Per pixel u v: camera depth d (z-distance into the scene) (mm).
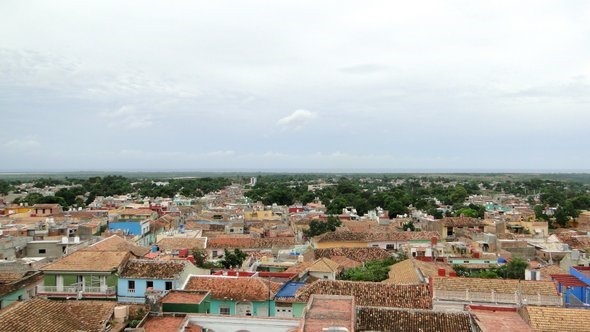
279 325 33844
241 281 45750
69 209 161625
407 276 56312
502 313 33750
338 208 170375
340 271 65125
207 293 39094
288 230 118938
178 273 46719
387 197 187500
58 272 46438
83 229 99375
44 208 137875
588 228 127562
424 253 80562
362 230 111688
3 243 70750
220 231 116375
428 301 42719
